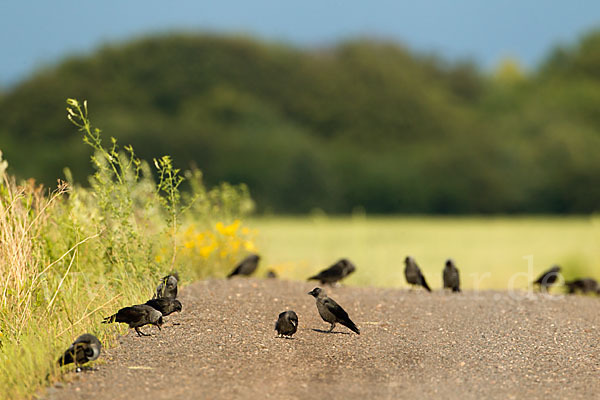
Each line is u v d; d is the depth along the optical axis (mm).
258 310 33281
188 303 33562
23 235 31469
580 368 26453
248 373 24500
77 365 24422
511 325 33031
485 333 31438
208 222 44688
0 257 31219
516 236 152000
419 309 35938
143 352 26625
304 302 35906
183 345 27578
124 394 22281
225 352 26875
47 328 28812
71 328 28438
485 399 22594
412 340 29859
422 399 22422
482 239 141125
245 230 45438
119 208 34562
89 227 35469
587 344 30031
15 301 30062
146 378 23781
